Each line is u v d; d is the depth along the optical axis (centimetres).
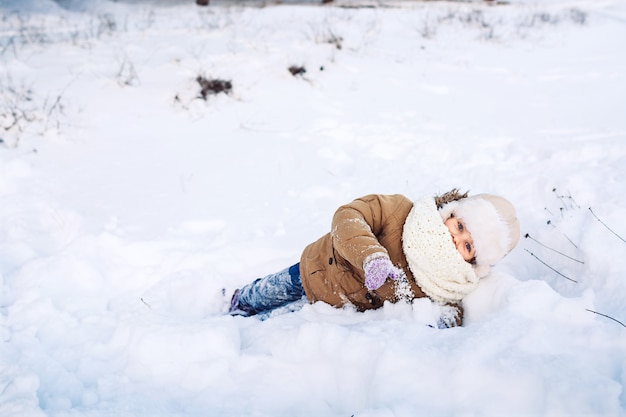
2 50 805
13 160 468
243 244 376
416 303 265
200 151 549
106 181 476
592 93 746
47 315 283
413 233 258
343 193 466
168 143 564
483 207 254
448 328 244
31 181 459
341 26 1082
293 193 466
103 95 657
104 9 1320
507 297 252
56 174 479
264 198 457
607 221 339
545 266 346
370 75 830
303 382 236
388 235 276
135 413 217
